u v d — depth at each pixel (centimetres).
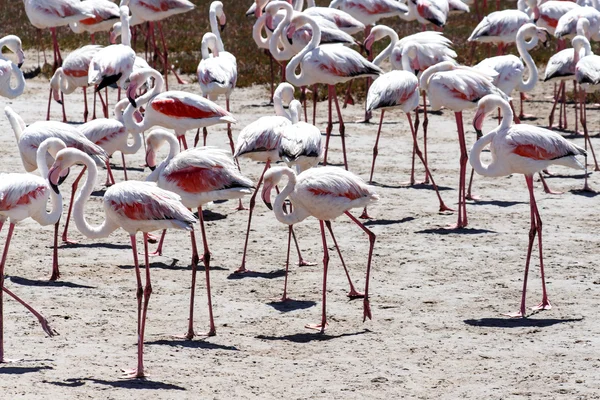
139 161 2048
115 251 1428
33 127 1384
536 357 1008
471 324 1120
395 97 1684
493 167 1273
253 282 1288
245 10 4259
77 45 3438
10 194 1038
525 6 2839
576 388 917
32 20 2534
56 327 1089
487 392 910
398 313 1162
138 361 941
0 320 976
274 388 919
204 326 1114
